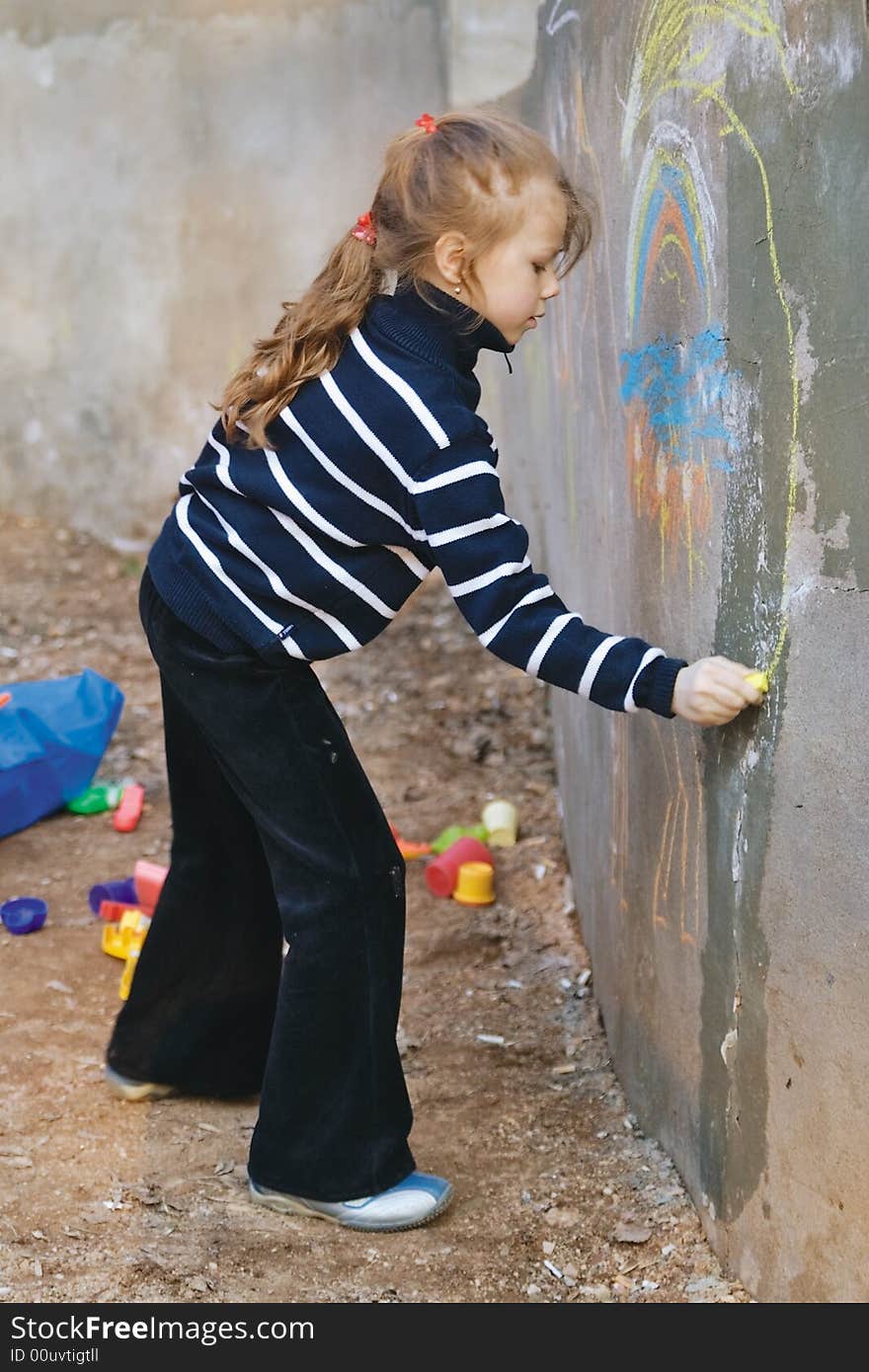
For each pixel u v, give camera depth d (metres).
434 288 2.14
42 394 6.93
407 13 6.30
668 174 2.25
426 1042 3.13
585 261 3.10
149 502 6.91
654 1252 2.35
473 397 2.20
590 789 3.42
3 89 6.65
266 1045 2.77
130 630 6.06
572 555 3.71
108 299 6.77
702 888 2.30
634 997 2.80
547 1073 3.00
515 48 5.89
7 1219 2.42
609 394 2.83
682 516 2.29
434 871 3.86
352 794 2.36
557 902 3.81
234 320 6.68
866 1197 1.76
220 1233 2.41
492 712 5.20
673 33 2.19
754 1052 2.11
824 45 1.67
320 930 2.34
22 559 6.68
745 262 1.94
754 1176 2.13
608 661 2.04
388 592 2.27
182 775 2.57
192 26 6.43
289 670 2.30
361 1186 2.42
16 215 6.78
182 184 6.59
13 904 3.61
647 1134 2.72
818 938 1.86
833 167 1.67
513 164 2.09
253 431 2.18
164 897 2.69
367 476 2.13
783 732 1.93
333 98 6.41
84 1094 2.82
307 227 6.54
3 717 4.22
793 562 1.86
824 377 1.74
